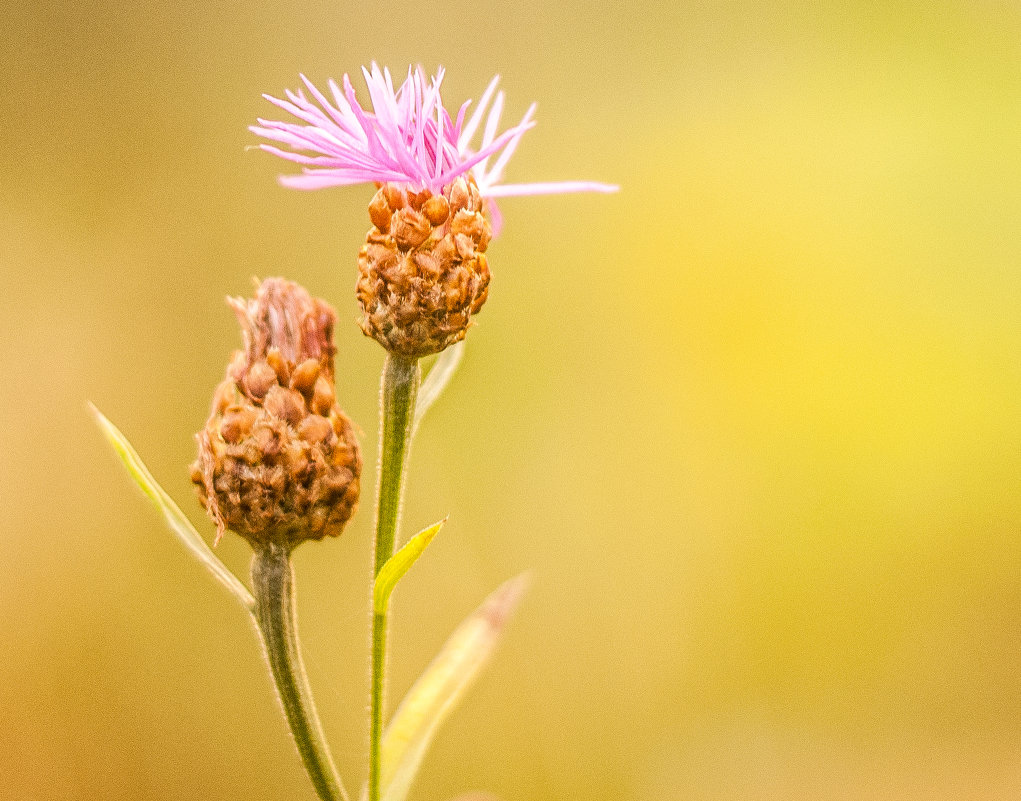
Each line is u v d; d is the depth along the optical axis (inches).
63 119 26.9
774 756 24.1
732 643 25.2
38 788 22.1
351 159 13.6
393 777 14.5
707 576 25.5
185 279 26.2
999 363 27.2
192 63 28.0
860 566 26.0
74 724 22.6
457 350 14.5
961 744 24.4
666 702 24.5
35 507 23.9
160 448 24.8
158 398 25.2
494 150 13.5
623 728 24.1
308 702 13.9
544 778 23.3
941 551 26.1
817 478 26.3
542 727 23.6
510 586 15.0
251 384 13.8
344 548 24.0
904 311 27.9
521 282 27.7
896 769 24.0
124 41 27.7
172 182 27.0
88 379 24.8
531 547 24.8
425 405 14.4
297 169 27.6
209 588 23.8
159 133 27.4
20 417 24.2
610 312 27.8
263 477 13.7
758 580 25.7
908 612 25.7
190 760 23.0
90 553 23.8
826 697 25.1
